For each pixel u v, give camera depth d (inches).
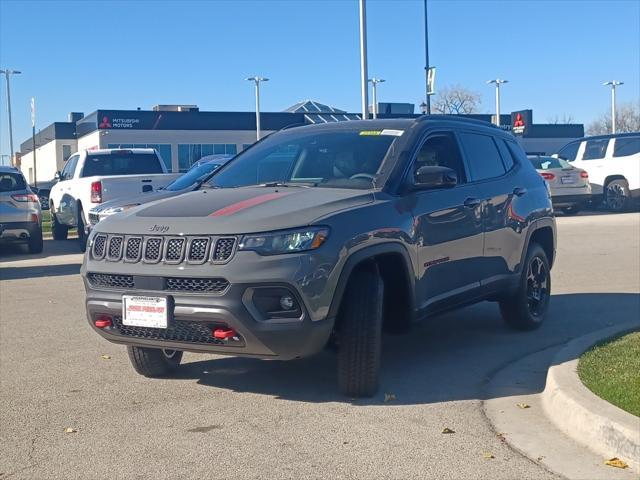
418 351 282.8
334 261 204.4
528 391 230.7
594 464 175.5
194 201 229.0
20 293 428.8
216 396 230.8
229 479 169.6
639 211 901.2
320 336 204.1
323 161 255.0
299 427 201.5
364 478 168.7
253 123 2187.5
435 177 235.3
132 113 2076.8
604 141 913.5
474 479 167.8
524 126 1562.5
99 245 224.2
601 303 362.3
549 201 324.8
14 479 172.6
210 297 201.0
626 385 207.5
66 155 2456.9
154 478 171.3
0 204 617.0
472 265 268.1
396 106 1914.4
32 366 268.7
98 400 229.1
